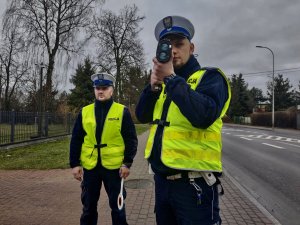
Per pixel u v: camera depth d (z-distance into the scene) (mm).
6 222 5020
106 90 4121
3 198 6445
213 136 2312
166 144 2305
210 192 2289
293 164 11758
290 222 5531
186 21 2402
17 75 42625
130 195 6754
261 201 6828
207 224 2246
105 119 4059
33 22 24844
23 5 24234
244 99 78625
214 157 2311
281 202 6762
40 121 19344
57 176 8789
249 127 47969
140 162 11492
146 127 43469
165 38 2346
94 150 4059
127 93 44469
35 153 13609
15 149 15039
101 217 5328
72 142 4180
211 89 2180
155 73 2203
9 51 39938
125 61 38719
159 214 2475
